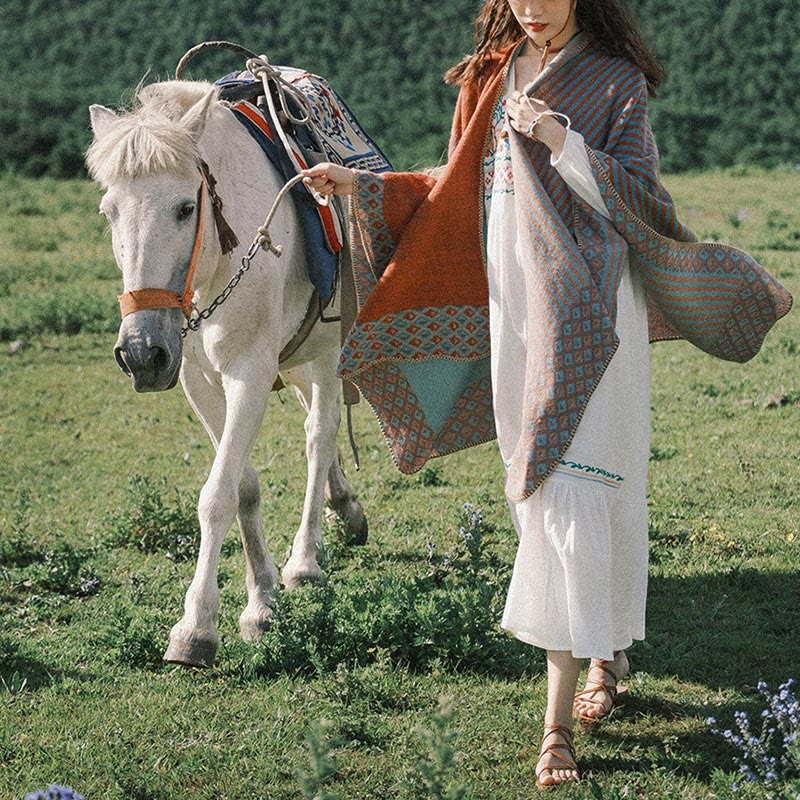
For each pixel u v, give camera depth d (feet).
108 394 33.40
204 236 14.58
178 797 12.30
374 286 13.70
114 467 26.71
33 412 31.63
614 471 12.25
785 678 14.67
